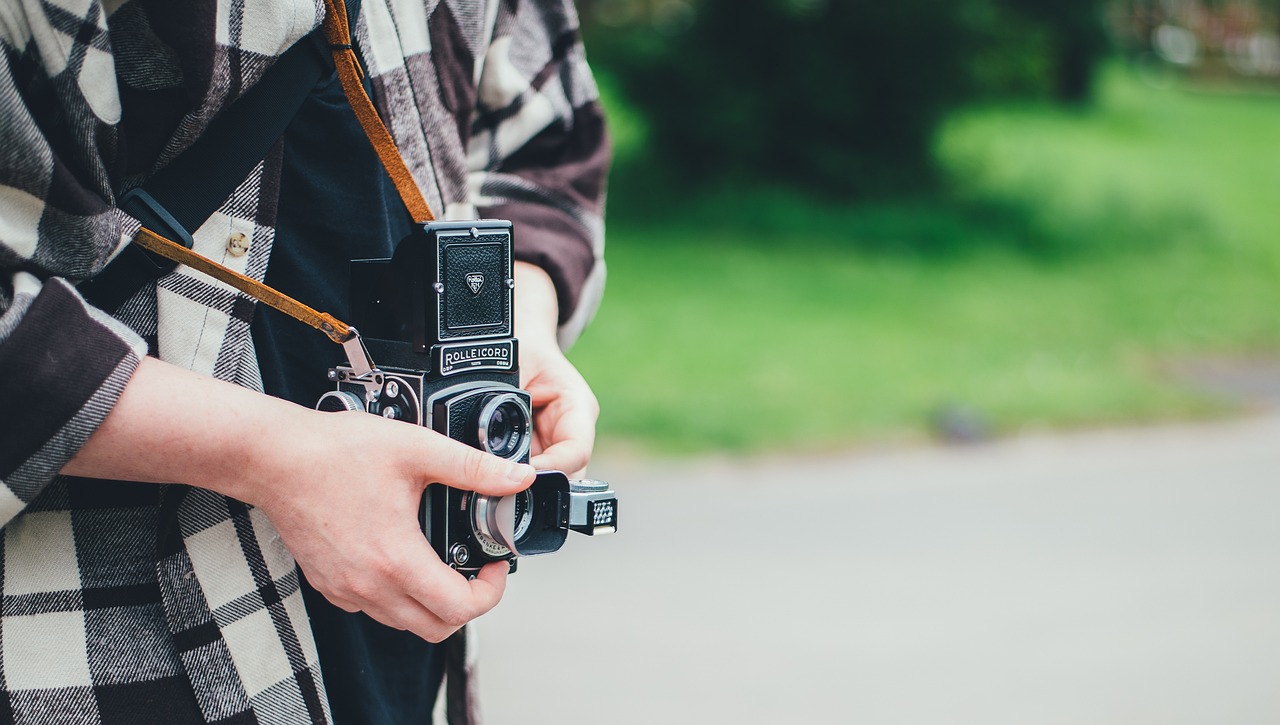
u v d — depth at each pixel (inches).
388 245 44.8
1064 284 501.4
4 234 34.7
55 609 39.4
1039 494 238.2
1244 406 331.9
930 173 594.6
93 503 39.7
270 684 41.5
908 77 580.4
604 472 244.1
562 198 53.5
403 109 45.6
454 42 48.1
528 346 48.5
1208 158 812.0
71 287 35.0
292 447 35.6
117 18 38.1
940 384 329.1
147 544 40.4
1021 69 827.4
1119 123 900.0
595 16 628.1
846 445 273.0
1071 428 300.7
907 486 241.8
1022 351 385.7
